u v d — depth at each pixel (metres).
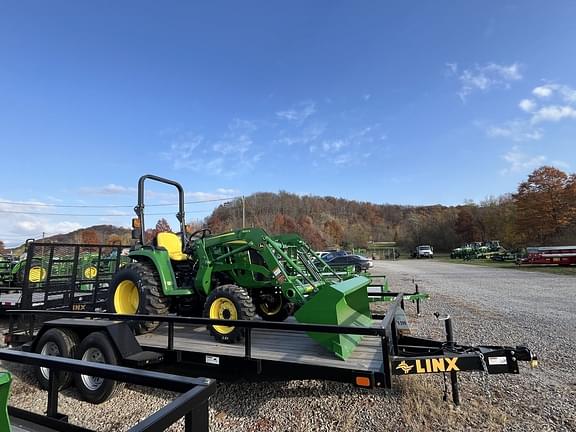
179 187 6.52
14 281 10.70
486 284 14.95
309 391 4.21
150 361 4.01
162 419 1.39
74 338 4.55
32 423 2.62
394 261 43.56
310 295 4.43
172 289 5.29
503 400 3.92
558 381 4.44
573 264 22.50
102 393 4.03
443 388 4.23
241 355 3.79
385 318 3.49
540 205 44.97
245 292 4.52
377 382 3.18
